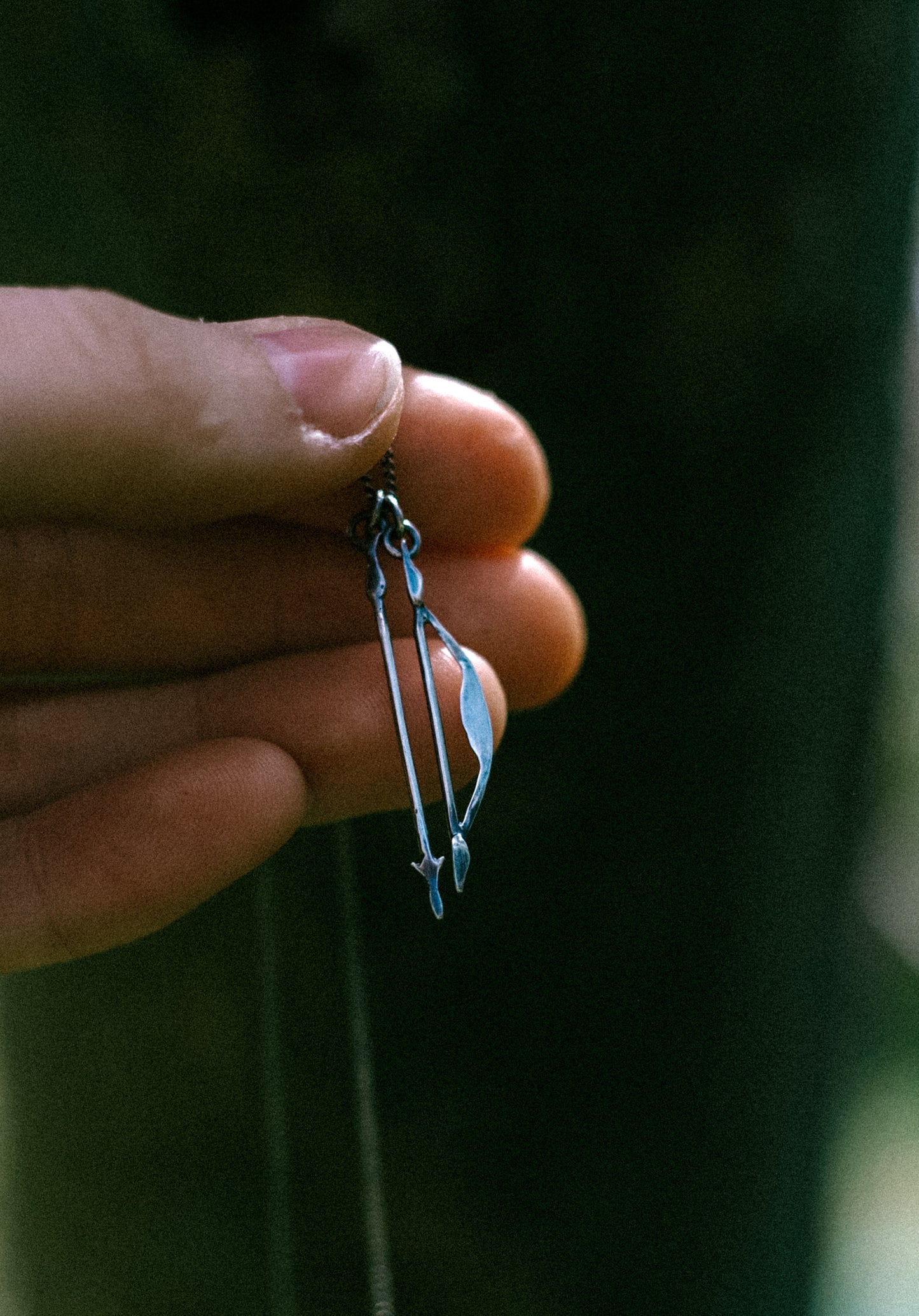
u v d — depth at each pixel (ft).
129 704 0.67
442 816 0.78
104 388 0.57
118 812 0.64
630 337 0.75
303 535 0.68
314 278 0.74
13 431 0.57
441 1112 0.81
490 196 0.73
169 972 0.80
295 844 0.78
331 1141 0.81
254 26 0.70
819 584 0.80
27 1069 0.84
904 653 1.66
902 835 2.01
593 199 0.74
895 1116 1.84
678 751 0.79
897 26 0.75
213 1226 0.82
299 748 0.66
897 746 1.93
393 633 0.69
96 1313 0.85
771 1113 0.85
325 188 0.72
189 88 0.71
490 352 0.75
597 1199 0.82
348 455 0.61
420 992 0.79
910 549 1.47
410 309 0.74
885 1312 1.49
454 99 0.72
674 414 0.76
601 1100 0.82
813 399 0.76
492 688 0.64
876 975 2.06
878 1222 1.65
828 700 0.82
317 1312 0.82
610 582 0.78
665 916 0.80
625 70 0.72
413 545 0.65
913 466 1.13
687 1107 0.83
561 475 0.77
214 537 0.67
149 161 0.72
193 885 0.64
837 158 0.74
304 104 0.71
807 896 0.85
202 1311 0.83
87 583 0.66
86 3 0.71
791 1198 0.89
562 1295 0.83
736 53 0.72
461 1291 0.83
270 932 0.76
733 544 0.78
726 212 0.74
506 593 0.68
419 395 0.66
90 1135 0.83
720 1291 0.86
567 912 0.80
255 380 0.59
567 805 0.79
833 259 0.75
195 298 0.74
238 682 0.67
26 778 0.67
